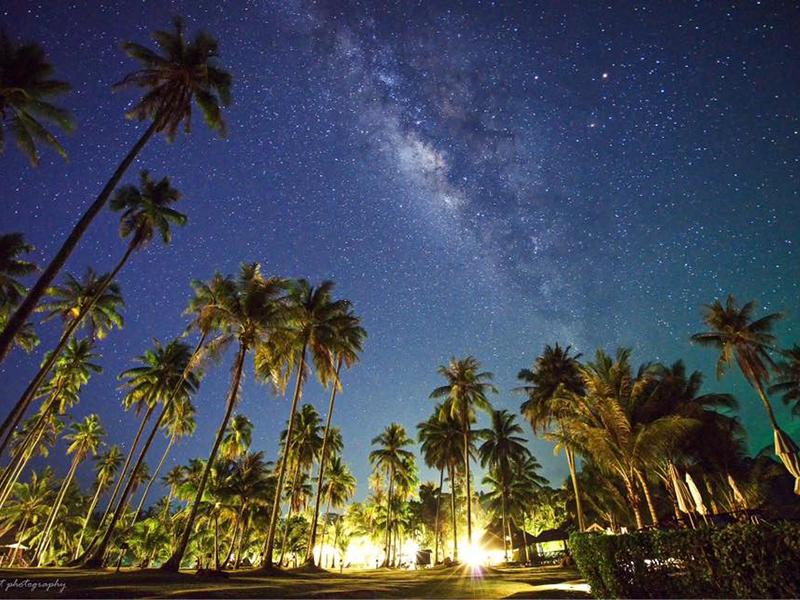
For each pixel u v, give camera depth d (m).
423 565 60.44
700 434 31.70
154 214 31.95
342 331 38.03
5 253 35.16
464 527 79.19
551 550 53.72
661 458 23.16
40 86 24.53
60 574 20.50
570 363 42.16
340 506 60.34
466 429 44.91
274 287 29.69
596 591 12.66
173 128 24.91
